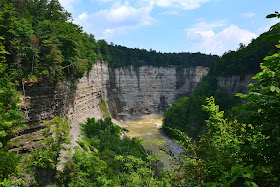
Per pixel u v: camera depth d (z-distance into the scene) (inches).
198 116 3068.4
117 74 5098.4
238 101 2790.4
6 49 1321.4
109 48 5482.3
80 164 1277.1
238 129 319.9
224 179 187.5
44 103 1523.1
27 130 1346.0
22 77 1349.7
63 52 1803.6
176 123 3526.1
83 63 2130.9
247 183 176.1
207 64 7106.3
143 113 5467.5
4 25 1331.2
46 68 1512.1
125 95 5206.7
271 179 225.0
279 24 195.2
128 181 654.5
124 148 1898.4
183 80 6550.2
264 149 235.5
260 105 237.1
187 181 299.1
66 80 1903.3
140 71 5718.5
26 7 1919.3
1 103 293.6
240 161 258.5
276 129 229.0
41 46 1542.8
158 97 5989.2
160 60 6378.0
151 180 560.4
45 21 1691.7
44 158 691.4
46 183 1106.7
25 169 516.7
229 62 3319.4
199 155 307.7
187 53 7303.2
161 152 445.1
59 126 1261.1
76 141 1850.4
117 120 4448.8
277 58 214.8
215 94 3174.2
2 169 316.2
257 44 2758.4
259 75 234.4
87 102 3100.4
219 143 317.1
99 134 2324.1
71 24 2277.3
